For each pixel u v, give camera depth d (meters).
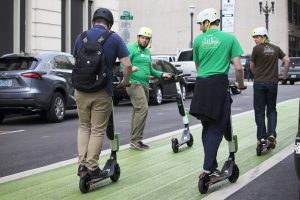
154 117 14.88
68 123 13.69
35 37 21.77
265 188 6.56
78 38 6.32
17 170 7.76
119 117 15.03
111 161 6.78
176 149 8.96
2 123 13.89
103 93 6.20
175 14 60.84
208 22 6.41
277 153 8.88
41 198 6.14
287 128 11.95
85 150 6.36
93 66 6.04
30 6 21.53
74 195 6.25
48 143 10.21
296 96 22.78
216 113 6.13
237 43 6.30
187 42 60.12
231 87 6.71
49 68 13.72
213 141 6.27
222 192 6.36
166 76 9.26
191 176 7.23
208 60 6.29
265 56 8.66
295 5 60.44
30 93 12.96
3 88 13.06
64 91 14.13
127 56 6.33
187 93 24.31
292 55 58.81
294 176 7.20
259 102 8.67
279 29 54.97
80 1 24.98
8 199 6.12
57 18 22.89
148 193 6.33
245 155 8.73
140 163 8.15
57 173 7.52
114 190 6.48
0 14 20.70
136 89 9.16
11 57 13.45
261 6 47.62
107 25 6.43
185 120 9.46
